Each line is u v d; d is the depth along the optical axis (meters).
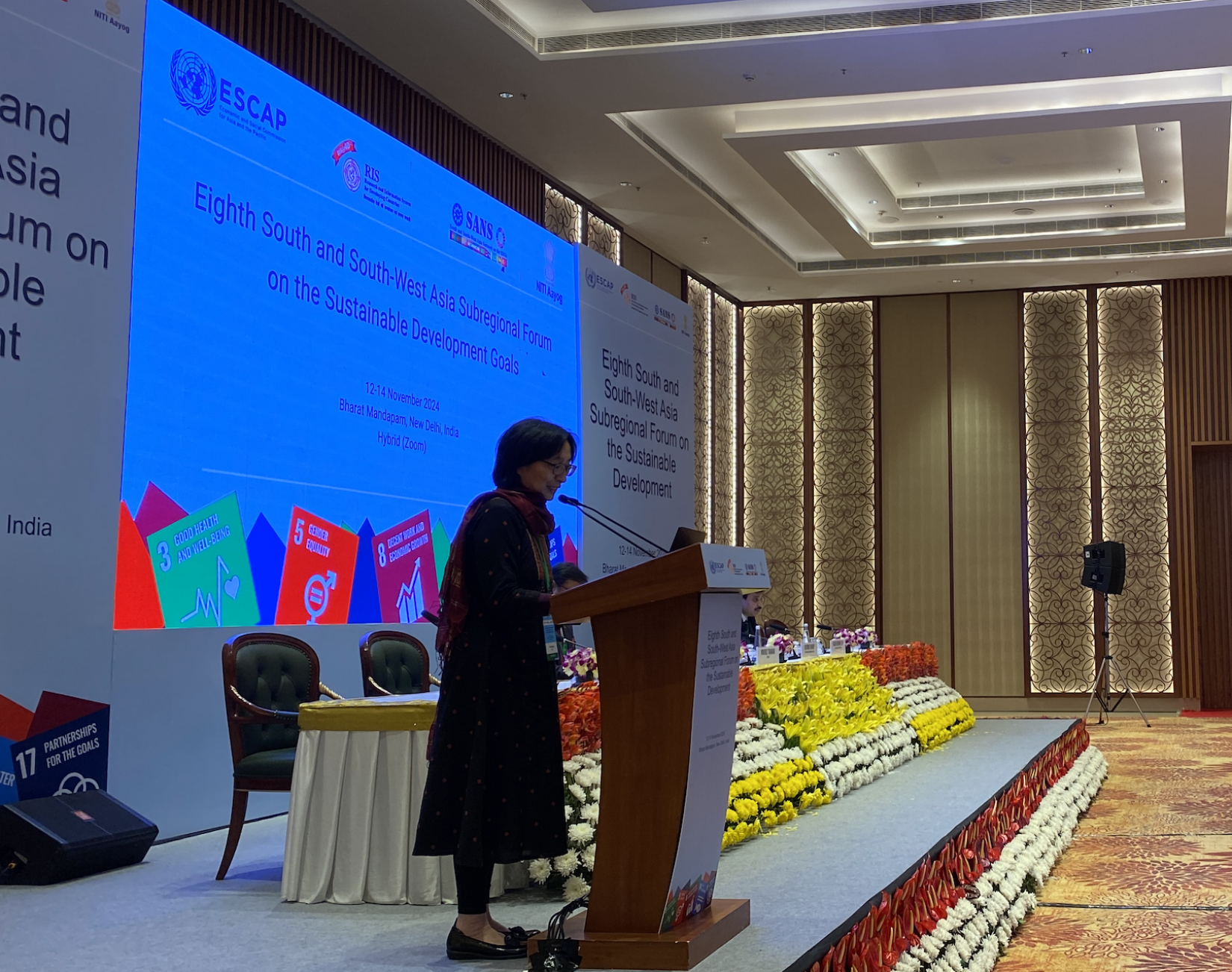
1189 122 8.66
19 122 4.50
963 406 13.14
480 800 2.78
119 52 4.95
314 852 3.60
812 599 13.29
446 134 8.35
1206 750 9.20
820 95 8.19
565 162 9.39
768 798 4.40
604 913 2.71
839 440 13.39
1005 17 7.14
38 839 3.96
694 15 7.42
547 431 2.93
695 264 12.20
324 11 6.87
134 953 2.97
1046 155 10.25
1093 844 5.62
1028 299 13.09
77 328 4.69
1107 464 12.77
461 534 2.88
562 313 9.05
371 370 6.70
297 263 6.13
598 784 3.68
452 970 2.73
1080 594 12.74
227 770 5.34
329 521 6.27
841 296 13.45
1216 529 12.76
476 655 2.84
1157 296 12.77
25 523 4.45
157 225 5.25
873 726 6.28
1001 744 7.37
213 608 5.45
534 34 7.62
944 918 3.62
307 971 2.75
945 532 13.08
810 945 2.76
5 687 4.35
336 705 3.68
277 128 6.05
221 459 5.55
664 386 10.69
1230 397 12.51
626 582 2.68
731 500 13.34
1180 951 3.78
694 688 2.68
